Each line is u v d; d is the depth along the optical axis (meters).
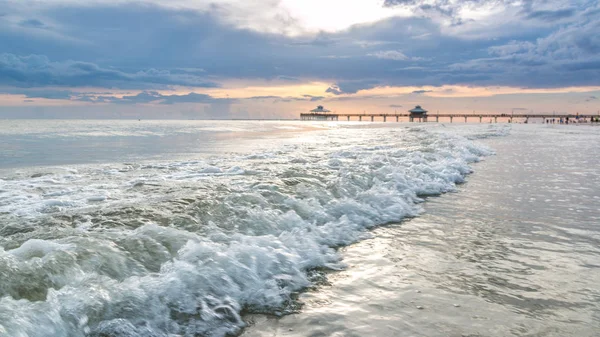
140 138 24.05
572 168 12.54
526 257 4.60
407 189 8.11
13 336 2.33
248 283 3.55
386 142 20.98
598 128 57.78
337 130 42.19
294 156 13.59
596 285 3.82
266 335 2.91
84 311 2.75
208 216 5.10
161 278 3.29
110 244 3.73
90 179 8.48
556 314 3.22
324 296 3.56
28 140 20.19
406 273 4.11
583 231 5.70
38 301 2.78
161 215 5.14
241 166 10.70
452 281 3.92
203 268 3.52
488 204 7.42
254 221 5.08
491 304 3.40
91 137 23.78
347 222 5.71
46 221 4.86
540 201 7.71
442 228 5.84
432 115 147.88
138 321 2.83
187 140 23.11
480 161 14.37
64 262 3.25
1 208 5.69
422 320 3.13
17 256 3.32
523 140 27.52
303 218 5.70
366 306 3.38
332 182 7.68
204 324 2.96
